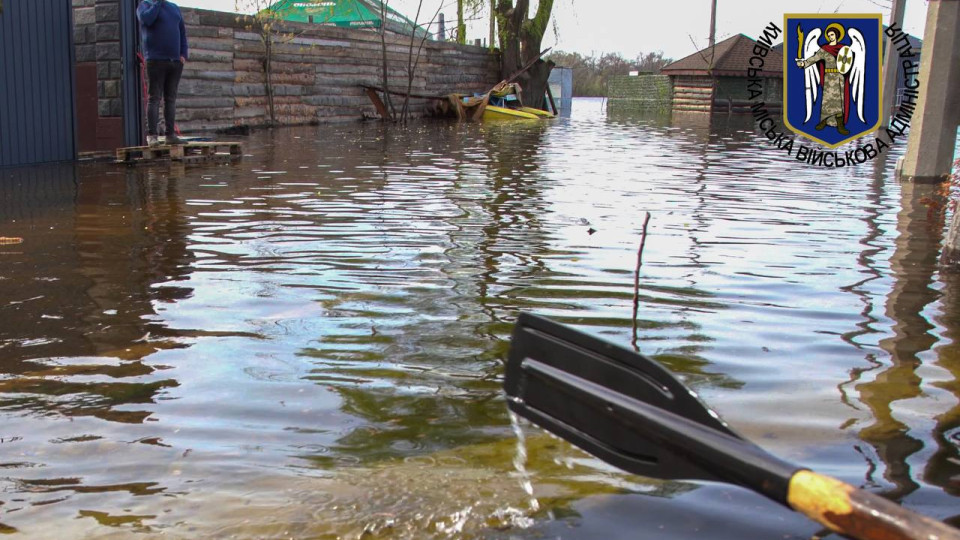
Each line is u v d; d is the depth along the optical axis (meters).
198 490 2.38
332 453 2.63
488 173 10.74
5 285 4.70
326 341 3.75
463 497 2.35
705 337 3.85
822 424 2.88
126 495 2.36
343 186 9.13
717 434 1.95
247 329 3.92
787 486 1.76
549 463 2.57
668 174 11.02
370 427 2.84
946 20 10.00
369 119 25.12
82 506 2.29
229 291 4.58
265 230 6.38
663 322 4.08
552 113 34.03
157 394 3.12
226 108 18.66
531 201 8.12
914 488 2.42
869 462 2.59
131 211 7.25
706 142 17.81
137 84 12.43
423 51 27.75
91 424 2.85
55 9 10.99
